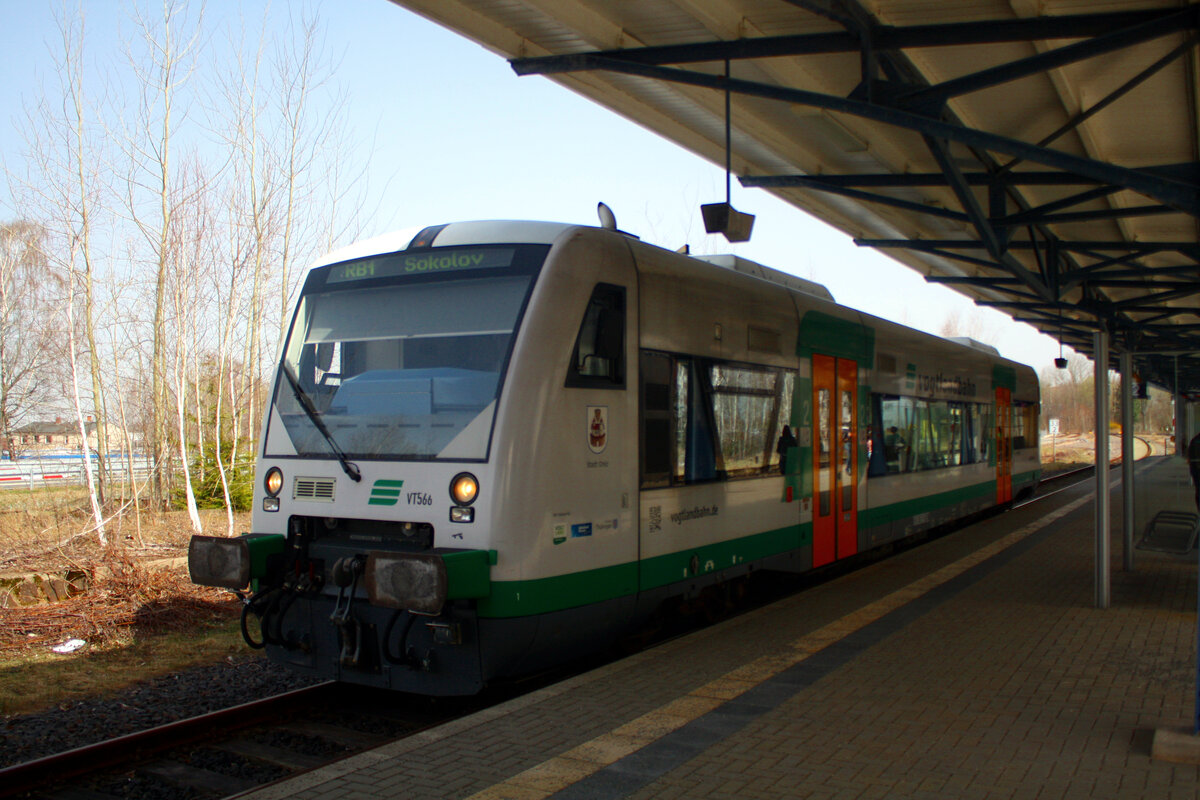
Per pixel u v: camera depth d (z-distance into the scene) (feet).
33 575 34.94
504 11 26.22
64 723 21.76
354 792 14.79
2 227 64.80
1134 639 24.52
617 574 22.76
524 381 20.74
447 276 22.66
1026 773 15.11
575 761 15.92
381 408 22.40
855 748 16.39
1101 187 36.14
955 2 24.08
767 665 22.04
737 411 28.30
